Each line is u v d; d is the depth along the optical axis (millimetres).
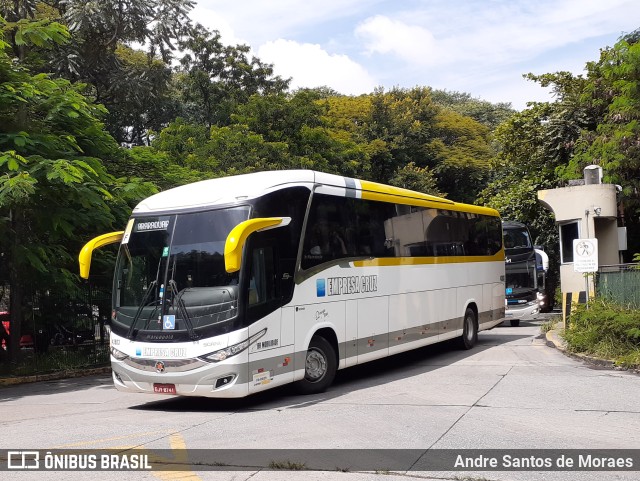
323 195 11328
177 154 29828
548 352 15273
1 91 13586
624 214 23562
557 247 34906
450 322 15523
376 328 12492
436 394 10359
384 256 12906
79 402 11719
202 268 9734
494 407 9094
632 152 20297
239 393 9352
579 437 7328
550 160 28391
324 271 11109
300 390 10859
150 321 9820
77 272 17031
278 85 40094
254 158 29047
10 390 14070
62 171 12492
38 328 17766
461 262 16266
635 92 20188
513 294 26109
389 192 13391
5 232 14125
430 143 52875
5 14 19781
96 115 16797
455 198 53719
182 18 27625
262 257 9883
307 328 10609
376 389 11219
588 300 15117
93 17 24297
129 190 15023
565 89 28344
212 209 9977
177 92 40750
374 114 51875
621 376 11516
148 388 9812
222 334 9359
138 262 10242
